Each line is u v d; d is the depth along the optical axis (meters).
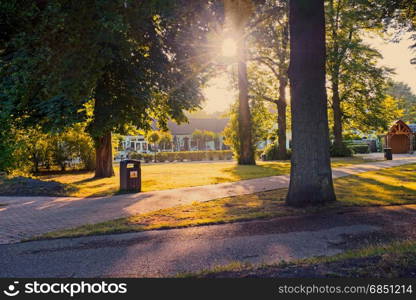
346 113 35.34
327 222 7.04
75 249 5.65
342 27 30.66
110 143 19.47
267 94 33.94
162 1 10.44
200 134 56.22
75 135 23.81
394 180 13.76
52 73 10.57
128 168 12.42
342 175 16.05
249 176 17.12
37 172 23.33
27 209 9.48
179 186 13.74
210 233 6.45
